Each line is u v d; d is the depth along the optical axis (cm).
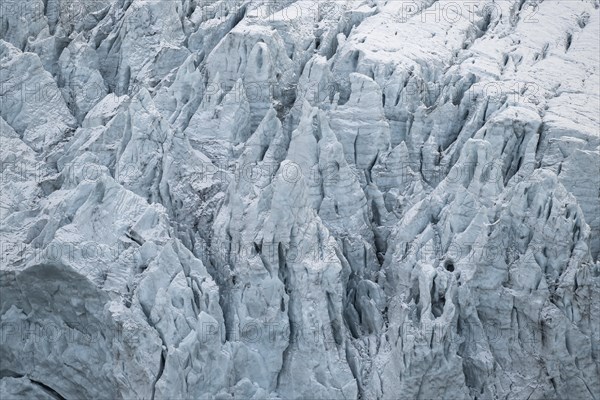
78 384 5509
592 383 5506
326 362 5297
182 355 5072
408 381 5222
